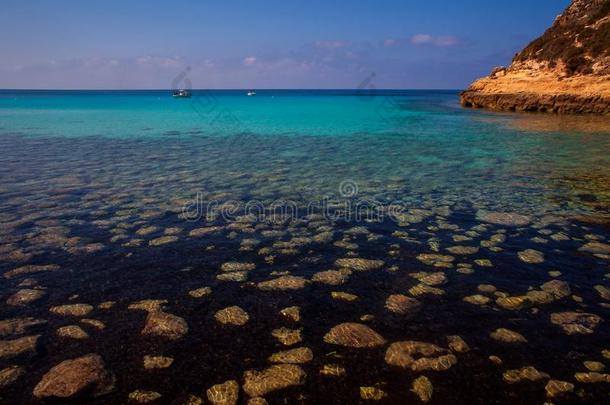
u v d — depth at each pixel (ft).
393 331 20.39
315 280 25.91
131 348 18.89
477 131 110.42
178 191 47.88
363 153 77.20
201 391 16.37
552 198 44.32
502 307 22.61
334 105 286.66
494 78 207.10
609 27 164.25
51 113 199.62
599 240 32.27
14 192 46.32
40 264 27.68
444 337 19.86
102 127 128.26
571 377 17.15
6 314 21.56
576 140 88.94
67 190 47.57
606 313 21.95
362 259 29.17
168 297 23.62
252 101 374.63
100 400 15.80
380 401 15.93
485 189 48.78
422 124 134.21
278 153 77.46
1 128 122.93
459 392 16.38
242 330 20.44
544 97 163.73
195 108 250.78
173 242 32.04
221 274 26.66
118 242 31.83
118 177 55.26
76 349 18.71
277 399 16.03
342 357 18.44
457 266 27.94
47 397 15.81
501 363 17.99
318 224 36.68
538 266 27.78
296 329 20.56
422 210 40.75
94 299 23.29
